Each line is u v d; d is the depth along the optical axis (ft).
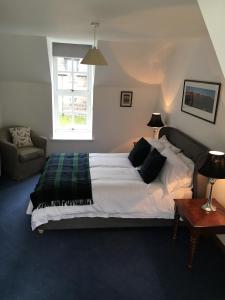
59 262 8.86
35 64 15.12
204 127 11.16
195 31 9.57
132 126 18.21
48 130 17.35
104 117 17.69
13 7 7.06
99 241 10.01
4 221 10.95
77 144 17.94
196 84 11.75
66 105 17.87
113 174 11.52
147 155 12.35
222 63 5.22
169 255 9.43
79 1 6.21
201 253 9.59
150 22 8.23
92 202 9.96
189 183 10.23
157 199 10.12
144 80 16.87
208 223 8.36
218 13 4.77
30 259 8.93
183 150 12.00
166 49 14.92
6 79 15.90
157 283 8.19
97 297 7.60
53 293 7.66
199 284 8.21
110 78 16.51
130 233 10.56
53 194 9.94
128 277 8.38
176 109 14.33
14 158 14.14
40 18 8.43
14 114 16.75
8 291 7.66
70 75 17.24
